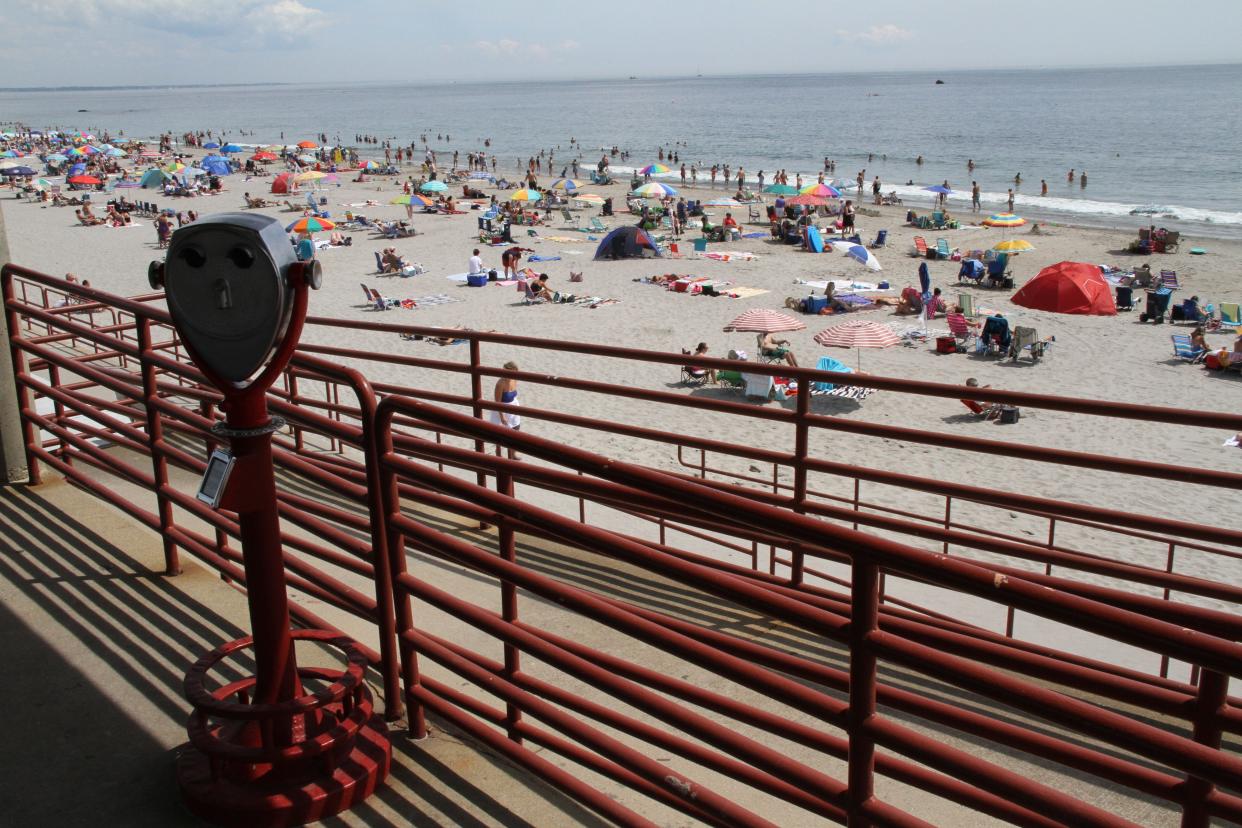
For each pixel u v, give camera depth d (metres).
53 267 37.19
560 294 30.97
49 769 3.26
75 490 5.88
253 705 2.90
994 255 36.09
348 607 3.49
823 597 4.42
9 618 4.31
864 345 20.39
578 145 124.81
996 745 3.71
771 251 40.94
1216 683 1.59
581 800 2.78
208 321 2.64
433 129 166.75
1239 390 20.58
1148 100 194.25
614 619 2.51
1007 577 1.75
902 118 163.00
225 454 2.77
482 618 2.96
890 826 2.02
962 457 16.23
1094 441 17.38
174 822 3.00
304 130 172.00
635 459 15.74
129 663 3.92
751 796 3.40
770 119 169.88
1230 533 3.51
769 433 17.53
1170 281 31.58
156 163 89.44
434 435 13.12
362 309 30.22
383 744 3.18
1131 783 1.71
